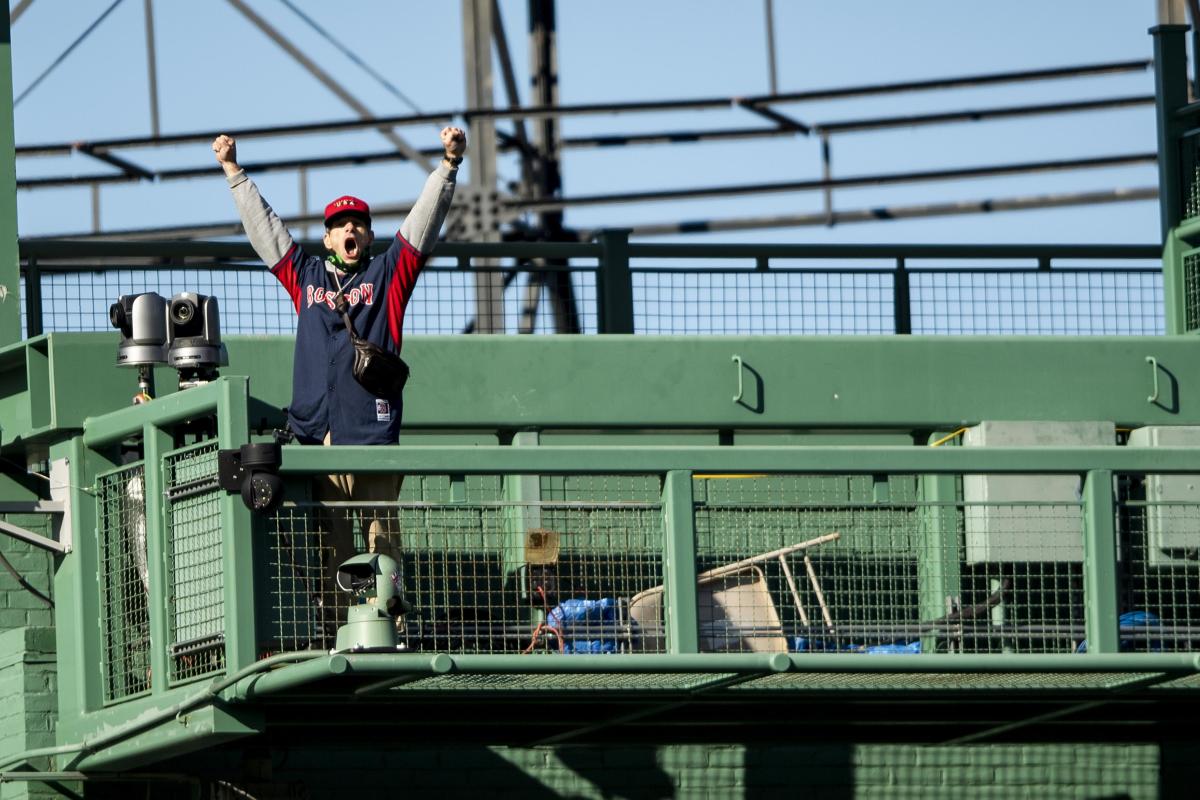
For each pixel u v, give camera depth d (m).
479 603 46.62
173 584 42.44
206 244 55.66
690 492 42.25
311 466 40.62
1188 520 49.88
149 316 44.09
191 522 42.09
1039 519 48.25
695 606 41.94
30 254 55.00
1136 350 53.59
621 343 51.38
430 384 50.28
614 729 49.44
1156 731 51.72
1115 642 43.28
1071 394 53.03
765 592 44.66
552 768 51.47
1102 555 43.53
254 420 48.06
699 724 47.69
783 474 42.88
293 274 42.81
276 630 40.72
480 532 42.66
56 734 46.19
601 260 56.75
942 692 44.19
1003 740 51.03
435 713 44.88
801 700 44.91
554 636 42.97
